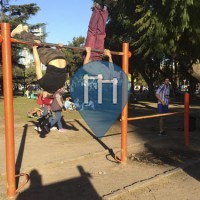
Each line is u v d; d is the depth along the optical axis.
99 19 4.21
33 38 3.47
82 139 6.45
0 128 7.88
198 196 3.58
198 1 7.15
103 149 5.52
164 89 6.98
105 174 4.27
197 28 7.71
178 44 9.02
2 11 25.66
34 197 3.47
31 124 8.52
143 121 9.38
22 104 16.39
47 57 3.29
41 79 3.28
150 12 8.39
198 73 20.89
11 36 3.61
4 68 3.38
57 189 3.71
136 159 5.05
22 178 4.06
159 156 5.26
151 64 20.17
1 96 24.86
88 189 3.71
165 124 8.85
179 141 6.44
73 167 4.57
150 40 8.89
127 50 4.50
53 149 5.54
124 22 13.34
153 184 3.93
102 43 4.27
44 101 7.30
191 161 4.91
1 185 3.83
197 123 8.99
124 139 4.72
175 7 7.36
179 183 3.98
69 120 9.27
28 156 5.04
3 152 5.33
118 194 3.54
